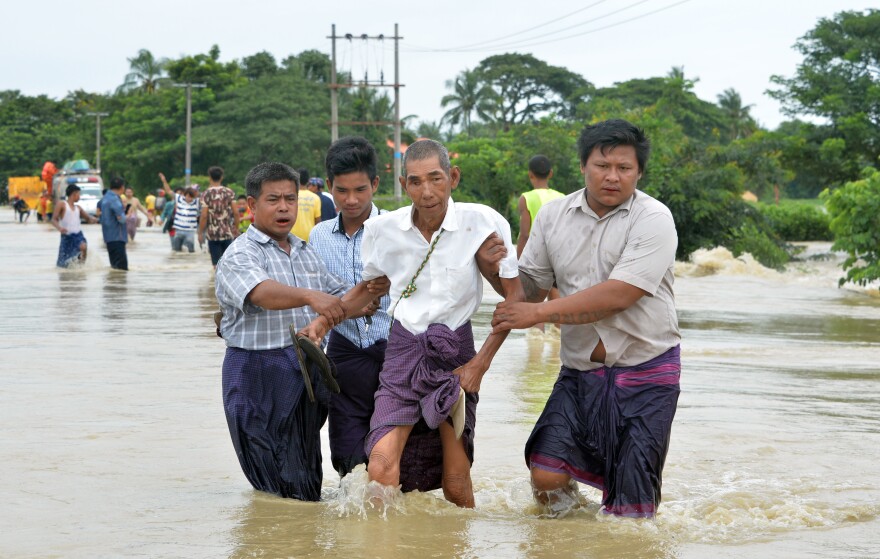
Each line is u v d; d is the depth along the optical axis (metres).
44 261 42.19
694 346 19.69
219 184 32.97
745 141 56.66
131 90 173.25
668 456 10.55
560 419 8.59
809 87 76.31
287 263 9.20
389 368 8.55
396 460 8.41
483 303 26.77
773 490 9.28
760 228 53.47
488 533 7.69
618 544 7.43
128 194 62.47
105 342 18.41
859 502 8.87
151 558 6.89
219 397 13.08
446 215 8.33
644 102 164.75
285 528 7.71
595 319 8.21
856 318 25.64
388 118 142.25
